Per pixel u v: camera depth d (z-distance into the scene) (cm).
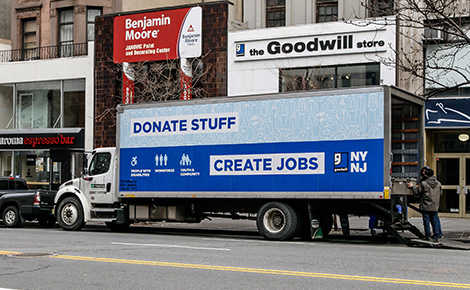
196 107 1596
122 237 1548
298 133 1454
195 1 3080
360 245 1386
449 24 1698
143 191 1662
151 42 2697
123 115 1714
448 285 821
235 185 1527
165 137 1639
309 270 951
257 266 992
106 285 824
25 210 1980
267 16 2700
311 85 2306
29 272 930
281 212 1474
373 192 1360
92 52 2878
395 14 2069
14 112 3084
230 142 1539
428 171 1473
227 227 2005
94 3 3089
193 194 1583
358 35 2305
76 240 1440
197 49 2591
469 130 2247
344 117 1404
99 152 1809
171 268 968
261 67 2478
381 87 1366
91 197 1800
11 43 3241
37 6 3177
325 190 1413
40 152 2986
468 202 2238
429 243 1398
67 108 2967
